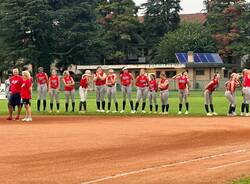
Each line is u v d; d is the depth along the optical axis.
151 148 15.70
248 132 19.91
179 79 30.36
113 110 33.84
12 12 90.00
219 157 14.08
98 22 99.00
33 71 91.56
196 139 17.84
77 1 94.81
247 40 101.56
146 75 31.09
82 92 31.59
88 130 20.67
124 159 13.75
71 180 11.23
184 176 11.59
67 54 93.75
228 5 104.31
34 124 23.69
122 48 103.50
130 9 102.44
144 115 29.41
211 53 98.88
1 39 92.62
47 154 14.52
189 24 107.25
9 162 13.32
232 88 29.08
